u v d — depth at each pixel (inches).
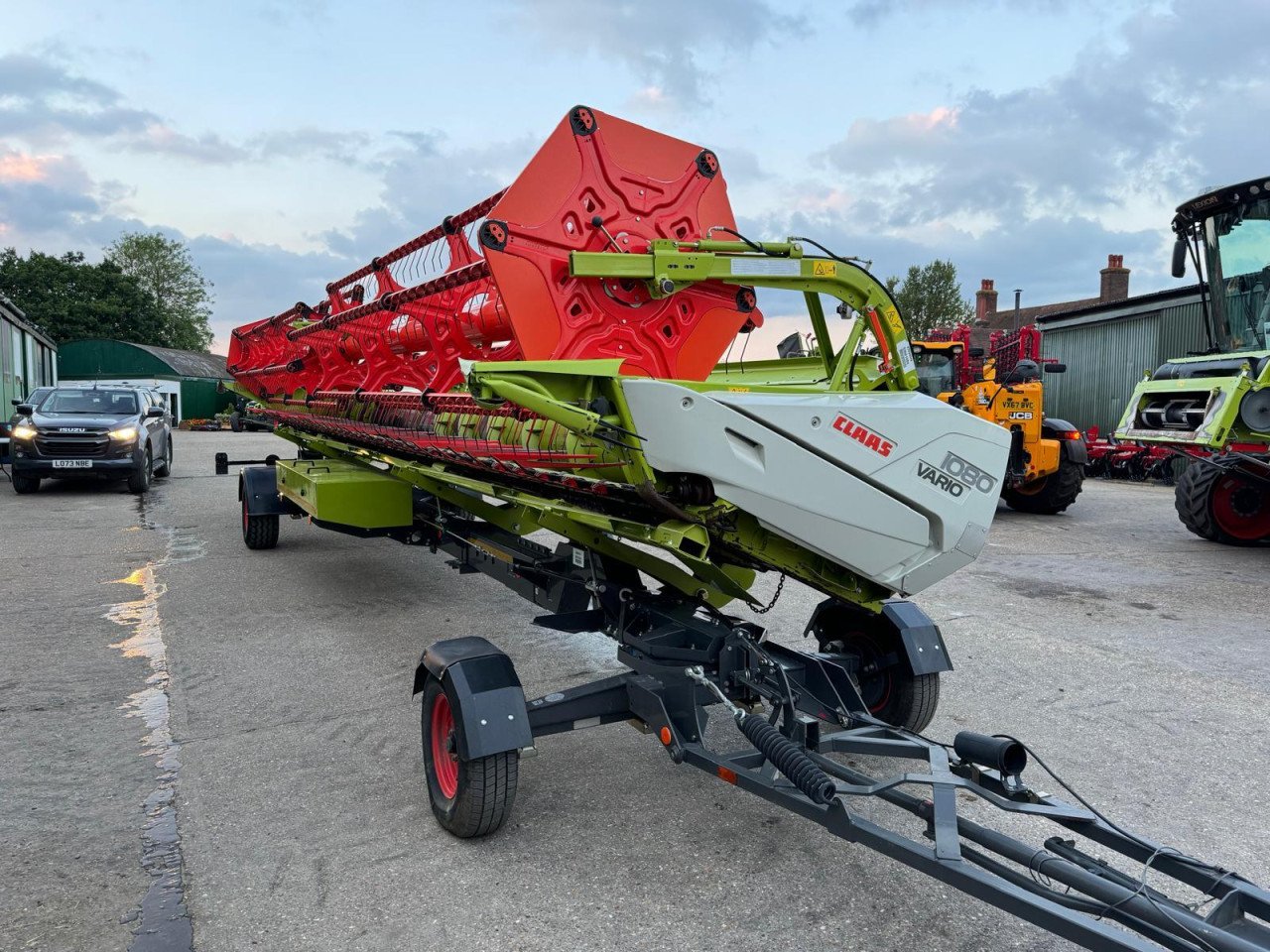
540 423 148.0
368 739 155.9
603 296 139.9
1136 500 548.4
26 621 232.2
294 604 252.2
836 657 146.5
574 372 113.6
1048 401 835.4
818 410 114.2
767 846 120.1
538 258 134.0
